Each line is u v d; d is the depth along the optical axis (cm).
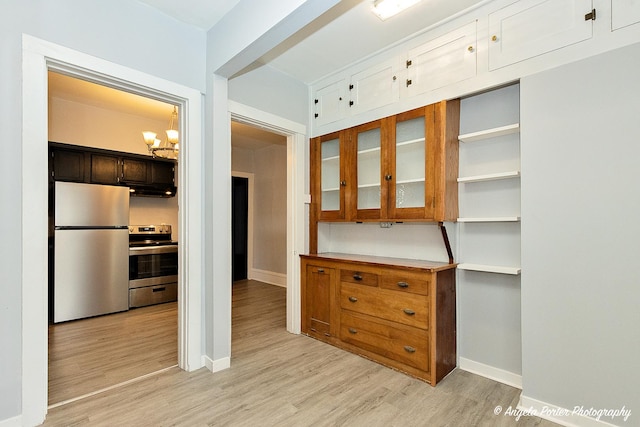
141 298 429
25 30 177
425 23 246
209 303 249
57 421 182
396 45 274
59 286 362
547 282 190
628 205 166
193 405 200
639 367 162
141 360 264
